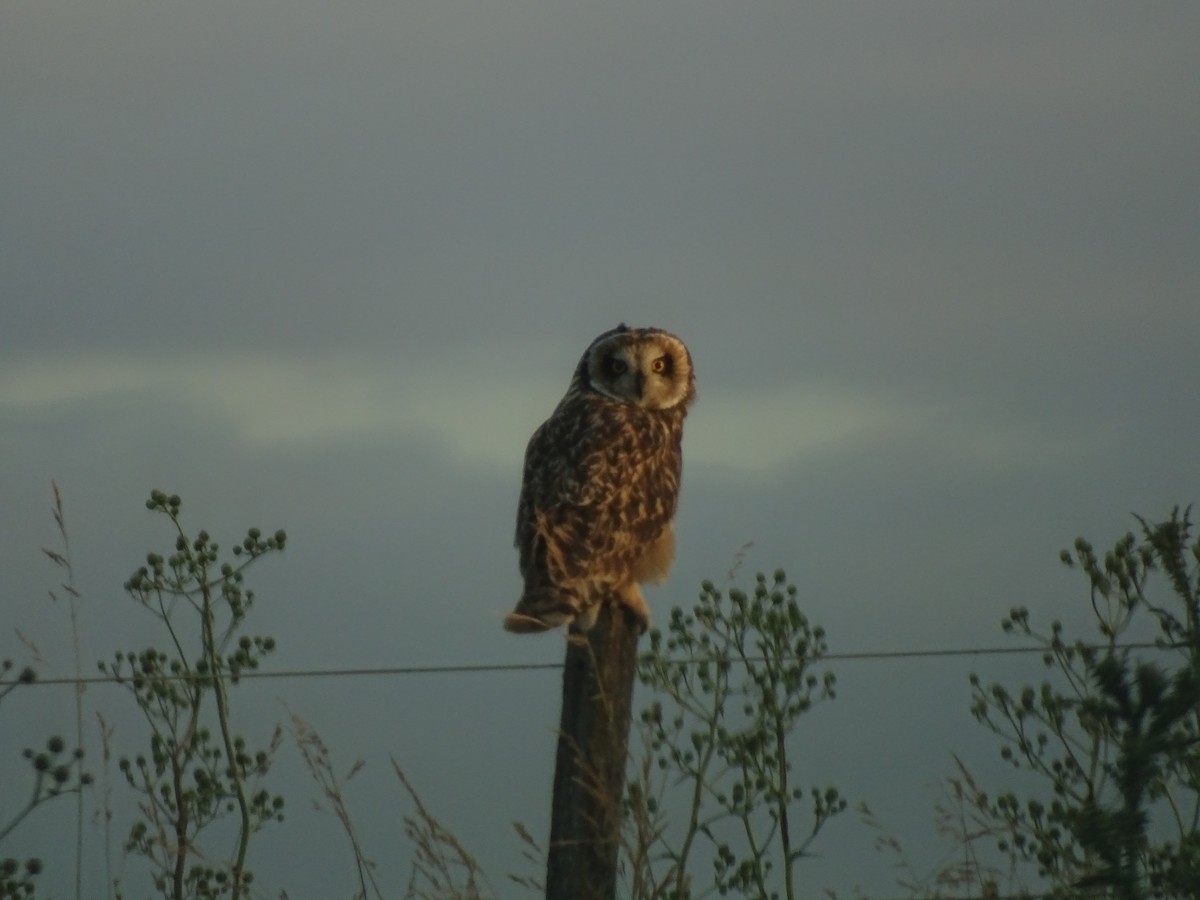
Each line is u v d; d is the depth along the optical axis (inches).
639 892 380.5
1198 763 323.6
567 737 400.8
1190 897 309.6
